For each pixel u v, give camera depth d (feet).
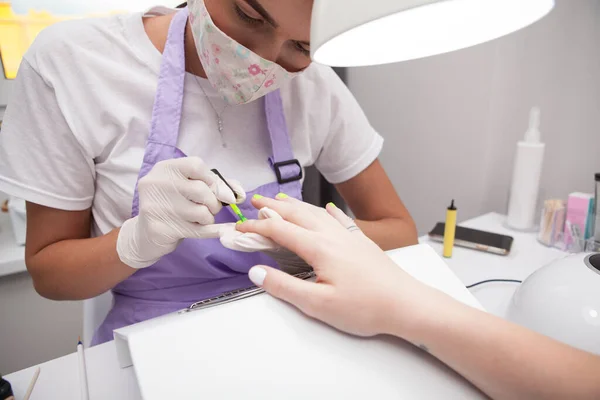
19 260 3.70
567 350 1.15
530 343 1.16
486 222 3.49
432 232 3.18
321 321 1.36
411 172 4.57
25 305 4.21
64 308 4.43
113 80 2.03
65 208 2.05
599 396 1.06
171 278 2.18
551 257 2.78
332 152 2.83
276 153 2.31
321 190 5.15
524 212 3.22
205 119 2.19
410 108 4.36
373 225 2.57
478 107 3.68
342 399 1.10
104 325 2.26
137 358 1.16
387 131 4.75
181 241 2.06
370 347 1.28
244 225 1.67
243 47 1.72
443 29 1.30
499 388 1.13
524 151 3.09
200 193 1.67
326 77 2.62
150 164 1.98
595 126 2.97
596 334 1.47
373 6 0.82
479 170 3.83
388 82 4.54
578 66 2.95
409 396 1.13
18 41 4.14
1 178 1.93
